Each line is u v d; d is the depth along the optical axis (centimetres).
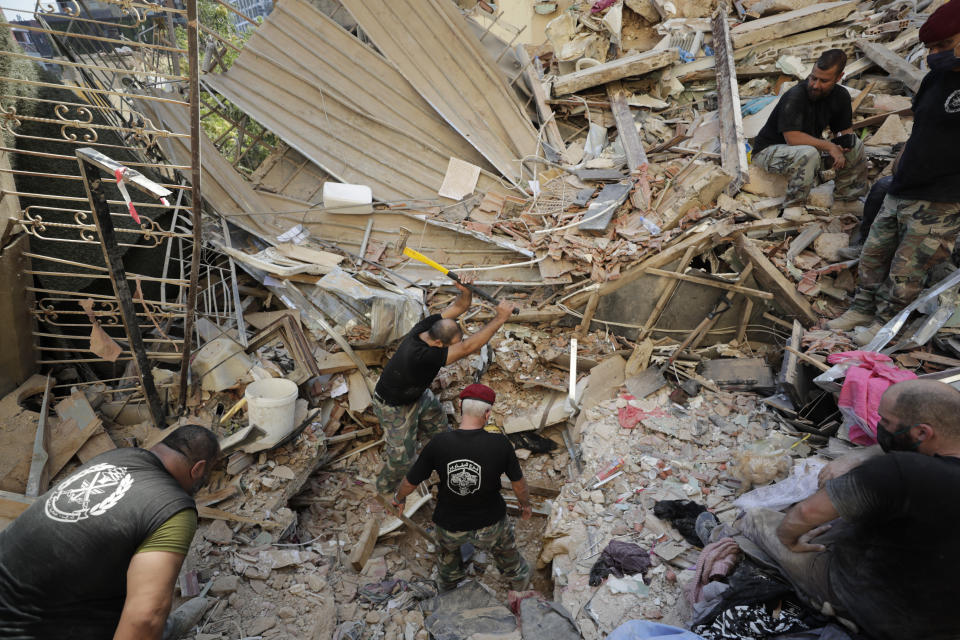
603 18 727
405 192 605
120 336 523
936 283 451
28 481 376
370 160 613
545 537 396
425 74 628
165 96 589
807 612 258
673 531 371
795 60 662
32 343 445
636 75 674
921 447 213
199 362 483
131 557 206
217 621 343
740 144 560
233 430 454
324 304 533
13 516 357
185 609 316
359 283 523
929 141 372
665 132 641
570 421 519
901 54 650
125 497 207
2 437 400
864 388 374
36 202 449
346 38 623
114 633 216
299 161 628
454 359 405
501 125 641
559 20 749
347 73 620
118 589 211
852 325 473
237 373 482
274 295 564
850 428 386
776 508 335
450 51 636
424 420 459
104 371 506
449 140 627
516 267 566
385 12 620
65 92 473
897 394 218
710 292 532
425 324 402
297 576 381
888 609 219
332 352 520
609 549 358
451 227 577
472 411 342
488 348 539
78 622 208
